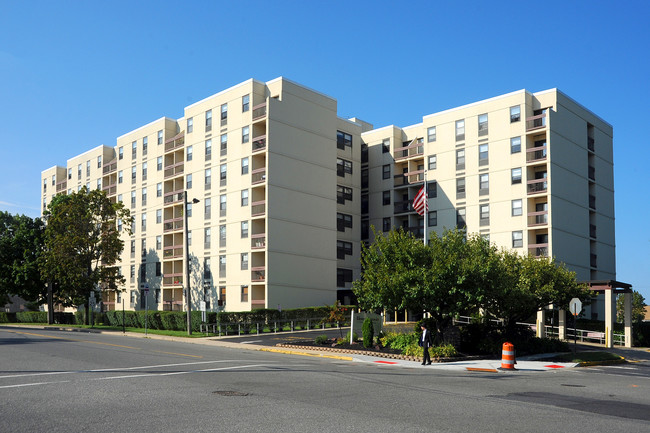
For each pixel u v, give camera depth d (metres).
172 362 21.58
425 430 10.05
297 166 54.06
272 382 16.28
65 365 19.78
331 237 56.47
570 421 11.34
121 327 53.06
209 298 56.09
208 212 57.22
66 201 61.16
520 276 34.38
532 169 51.22
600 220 57.19
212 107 57.84
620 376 21.98
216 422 10.31
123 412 11.22
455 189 55.44
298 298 52.56
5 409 11.48
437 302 27.64
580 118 55.19
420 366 24.14
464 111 55.59
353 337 32.53
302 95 55.41
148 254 64.62
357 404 12.68
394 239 29.22
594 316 53.97
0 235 66.19
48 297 64.88
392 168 61.34
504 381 18.84
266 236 50.62
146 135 66.69
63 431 9.50
